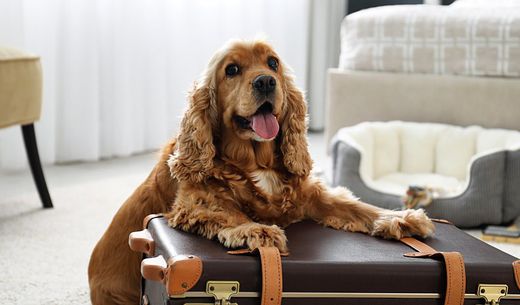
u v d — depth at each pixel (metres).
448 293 1.36
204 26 4.53
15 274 2.14
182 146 1.61
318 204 1.70
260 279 1.29
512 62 3.10
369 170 2.93
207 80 1.65
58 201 3.04
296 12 5.00
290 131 1.69
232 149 1.62
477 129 3.00
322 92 5.28
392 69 3.37
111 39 4.00
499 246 2.45
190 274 1.26
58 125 3.90
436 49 3.27
